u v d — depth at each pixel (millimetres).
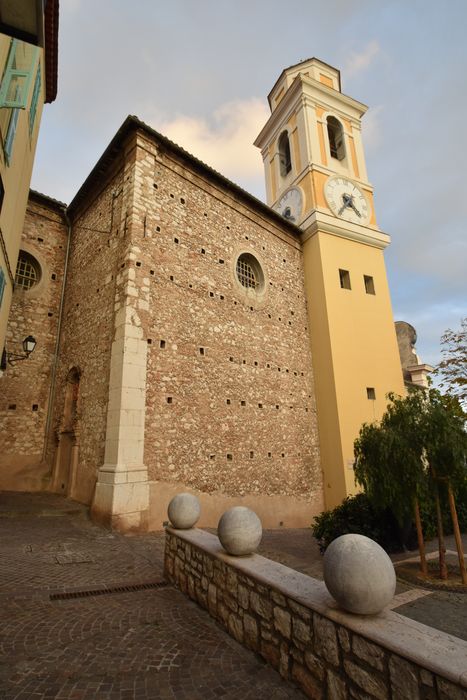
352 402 12703
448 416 6344
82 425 9211
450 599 5312
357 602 2246
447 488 6340
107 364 8578
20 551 5492
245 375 10812
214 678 2746
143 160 9672
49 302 11875
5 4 5098
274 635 2875
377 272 15492
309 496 11570
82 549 5805
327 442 12359
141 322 8477
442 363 13898
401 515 6699
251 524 3721
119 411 7609
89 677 2723
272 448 10922
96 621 3586
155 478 7895
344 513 7645
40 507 8133
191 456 8742
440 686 1771
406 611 4922
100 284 9891
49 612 3717
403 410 6719
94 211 11336
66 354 11023
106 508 7133
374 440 6633
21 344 11086
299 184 15938
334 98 17672
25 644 3109
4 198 5699
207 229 11023
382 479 6453
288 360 12516
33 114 7355
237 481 9664
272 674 2787
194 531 4727
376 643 2074
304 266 14734
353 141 17734
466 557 7457
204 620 3674
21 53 5086
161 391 8492
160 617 3719
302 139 16344
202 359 9688
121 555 5684
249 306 11656
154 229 9445
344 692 2234
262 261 12820
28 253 11828
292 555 7309
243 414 10383
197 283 10180
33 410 10891
